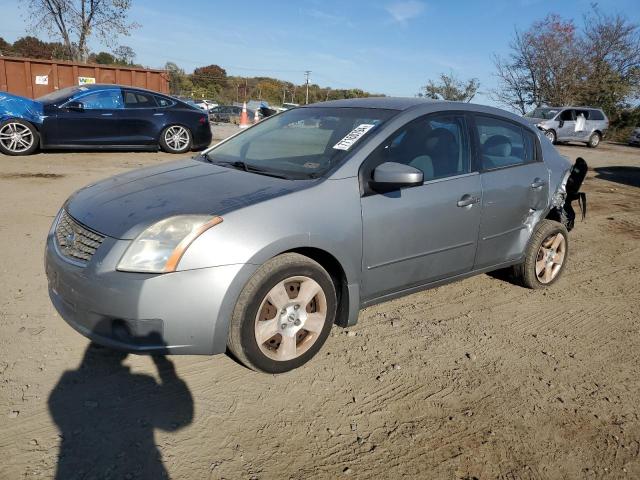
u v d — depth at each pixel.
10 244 4.82
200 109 11.92
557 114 21.67
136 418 2.56
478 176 3.82
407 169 3.05
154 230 2.61
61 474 2.18
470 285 4.66
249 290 2.71
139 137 10.91
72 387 2.76
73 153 10.73
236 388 2.86
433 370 3.20
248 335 2.76
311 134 3.71
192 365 3.05
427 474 2.35
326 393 2.88
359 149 3.27
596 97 32.53
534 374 3.24
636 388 3.16
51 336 3.23
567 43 33.09
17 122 9.65
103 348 3.14
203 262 2.58
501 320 3.98
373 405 2.81
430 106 3.75
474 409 2.84
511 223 4.14
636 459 2.54
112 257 2.57
